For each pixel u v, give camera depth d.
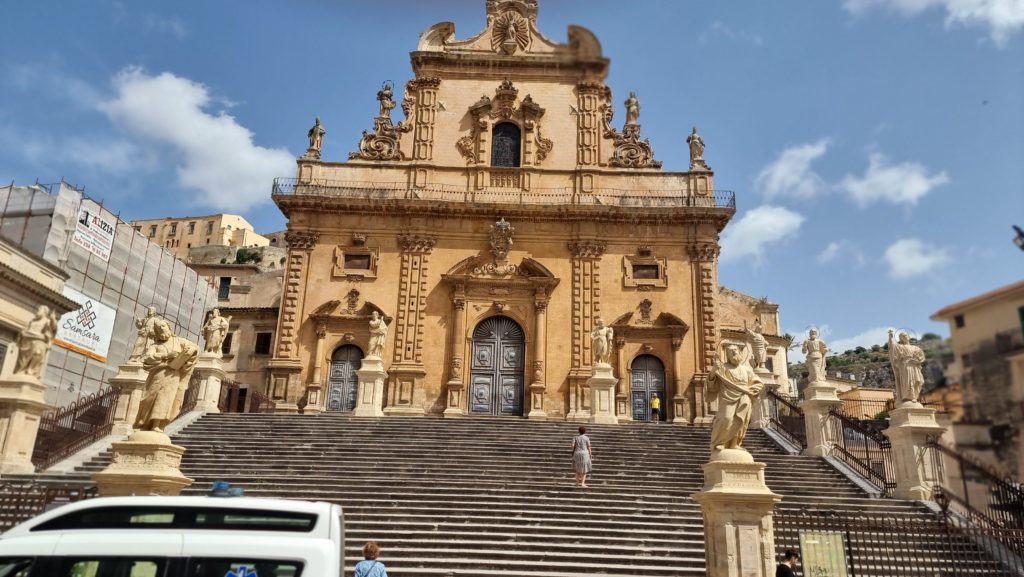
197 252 74.81
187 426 21.92
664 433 23.20
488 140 35.12
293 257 33.28
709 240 33.59
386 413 30.95
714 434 12.32
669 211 33.56
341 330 32.56
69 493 12.43
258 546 5.64
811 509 15.75
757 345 26.45
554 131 35.53
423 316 32.75
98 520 5.89
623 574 13.22
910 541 14.36
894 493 17.78
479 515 15.49
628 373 32.12
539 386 31.55
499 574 12.89
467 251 33.78
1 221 30.77
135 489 11.64
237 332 42.06
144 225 97.50
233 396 29.89
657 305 32.94
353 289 33.00
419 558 13.47
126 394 21.44
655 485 17.94
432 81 35.84
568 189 34.62
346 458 19.28
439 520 15.15
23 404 17.56
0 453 17.09
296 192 34.16
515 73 36.09
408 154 35.16
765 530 11.38
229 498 6.09
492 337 33.09
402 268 33.31
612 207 33.41
